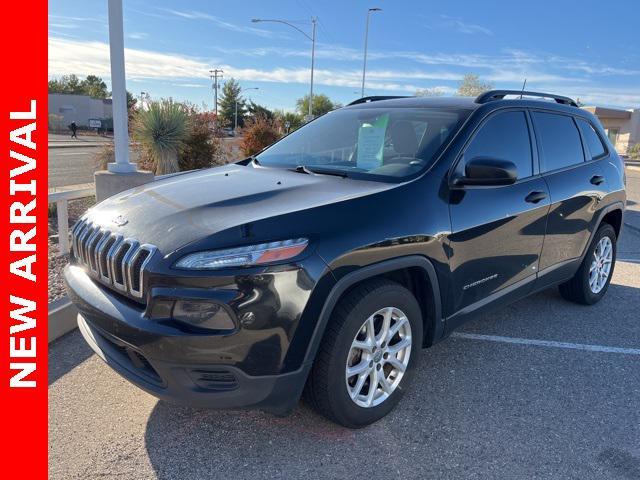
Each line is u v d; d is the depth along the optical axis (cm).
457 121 345
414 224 286
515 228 356
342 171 336
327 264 248
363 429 287
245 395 241
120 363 266
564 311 476
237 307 231
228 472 252
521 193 364
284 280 238
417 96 432
